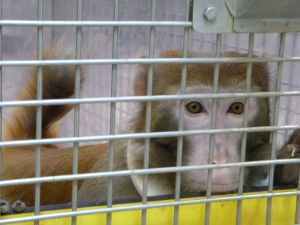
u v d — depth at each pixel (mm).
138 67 711
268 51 859
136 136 426
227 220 483
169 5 959
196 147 630
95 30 1032
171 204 452
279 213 498
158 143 653
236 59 441
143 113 679
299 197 498
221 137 593
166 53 661
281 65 457
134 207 441
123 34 1064
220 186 569
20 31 1281
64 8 1181
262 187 517
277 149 687
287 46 860
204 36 892
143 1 1025
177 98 428
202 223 473
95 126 1262
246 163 467
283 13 436
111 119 418
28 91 837
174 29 958
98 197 708
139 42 1030
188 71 640
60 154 809
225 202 479
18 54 1266
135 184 653
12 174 775
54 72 773
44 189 760
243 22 432
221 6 425
